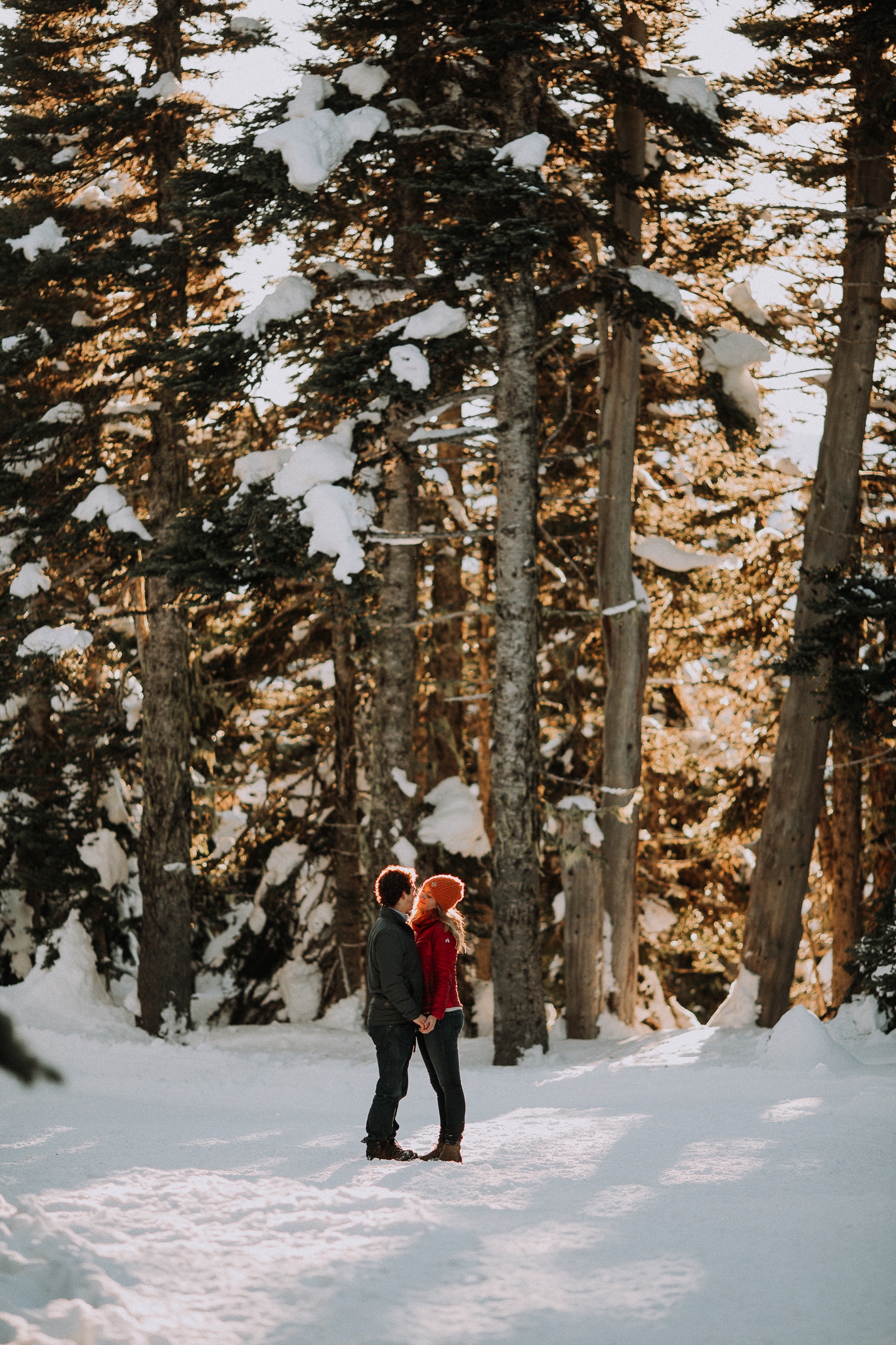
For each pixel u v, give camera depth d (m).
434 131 16.38
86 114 18.44
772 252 19.38
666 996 23.34
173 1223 4.99
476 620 24.34
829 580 16.05
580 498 19.62
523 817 15.45
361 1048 17.22
